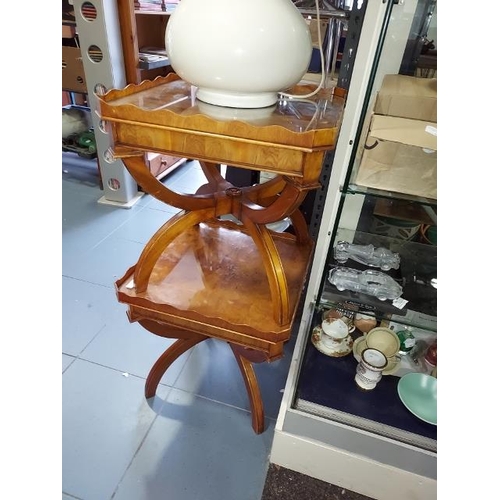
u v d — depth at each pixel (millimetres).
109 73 1759
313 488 947
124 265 1646
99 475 933
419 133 617
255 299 782
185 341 1026
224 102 596
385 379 1026
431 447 867
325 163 1117
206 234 980
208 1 518
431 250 989
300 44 550
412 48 738
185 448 1004
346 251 958
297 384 970
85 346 1269
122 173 2025
